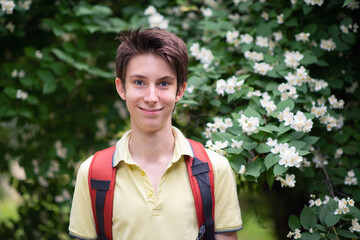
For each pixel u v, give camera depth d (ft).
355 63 8.03
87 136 10.92
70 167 10.16
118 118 10.87
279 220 10.20
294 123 6.27
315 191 7.88
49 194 10.59
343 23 7.75
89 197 5.06
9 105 9.45
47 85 9.19
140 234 4.73
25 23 10.06
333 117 7.23
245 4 8.65
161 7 10.05
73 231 5.11
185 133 8.05
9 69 9.37
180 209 4.80
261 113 6.88
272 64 7.63
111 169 4.97
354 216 6.12
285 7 8.27
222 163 5.24
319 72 7.94
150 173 5.01
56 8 9.95
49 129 10.78
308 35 7.64
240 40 8.30
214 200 5.03
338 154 7.71
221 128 6.76
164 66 4.74
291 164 5.82
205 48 8.71
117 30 9.55
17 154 10.59
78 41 9.55
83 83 10.30
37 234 10.64
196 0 9.84
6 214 17.90
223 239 5.23
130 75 4.80
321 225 6.22
